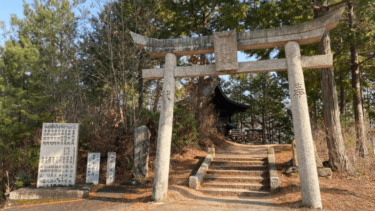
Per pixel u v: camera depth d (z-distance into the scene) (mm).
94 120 12219
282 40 6578
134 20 13758
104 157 11680
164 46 7371
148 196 7414
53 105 11383
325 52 9297
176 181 9047
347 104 25391
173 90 7203
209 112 16516
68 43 14539
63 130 8953
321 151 11172
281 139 34312
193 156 12102
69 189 8039
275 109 30281
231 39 6812
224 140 17531
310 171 5859
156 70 7434
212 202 6824
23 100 10297
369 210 5633
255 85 32812
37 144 10133
